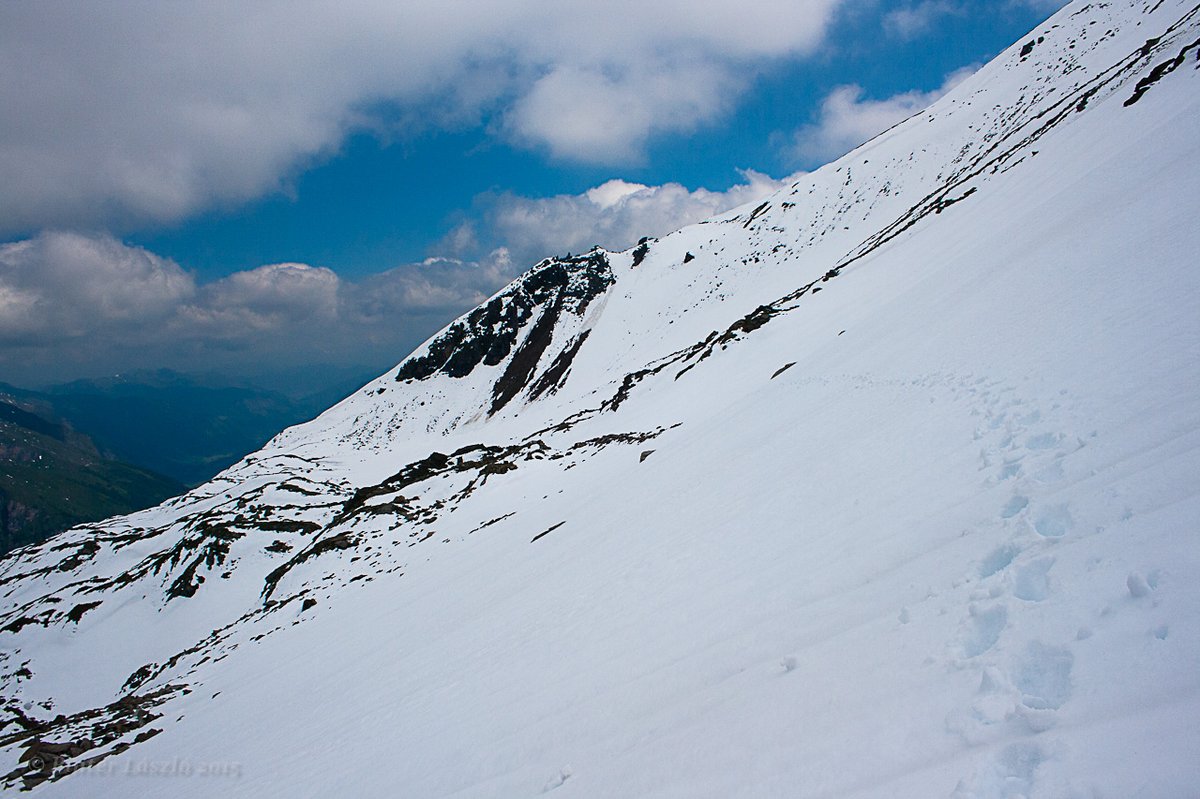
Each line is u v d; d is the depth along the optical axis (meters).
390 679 17.58
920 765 4.10
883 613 6.50
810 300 54.44
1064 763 3.48
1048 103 82.69
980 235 30.11
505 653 13.99
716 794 5.01
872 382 18.30
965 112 114.25
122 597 66.69
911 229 53.56
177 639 55.16
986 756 3.84
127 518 118.62
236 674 31.50
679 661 8.52
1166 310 9.91
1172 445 6.20
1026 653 4.59
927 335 19.02
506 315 192.50
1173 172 16.12
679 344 115.62
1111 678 3.91
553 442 62.84
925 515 8.48
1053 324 12.82
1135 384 8.34
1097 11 103.88
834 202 127.50
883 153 130.00
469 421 161.62
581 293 185.38
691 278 152.88
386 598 32.16
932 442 11.16
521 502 42.09
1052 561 5.47
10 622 66.88
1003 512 7.14
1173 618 4.02
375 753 11.93
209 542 68.50
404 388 191.88
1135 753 3.24
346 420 186.25
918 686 4.93
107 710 34.78
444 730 11.06
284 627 38.62
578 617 13.60
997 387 11.63
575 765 7.13
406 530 49.12
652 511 19.75
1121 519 5.49
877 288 39.94
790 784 4.61
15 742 33.34
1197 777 2.89
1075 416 8.56
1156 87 28.30
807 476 13.77
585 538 21.67
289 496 84.38
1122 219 15.90
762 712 5.84
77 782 21.34
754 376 43.16
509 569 24.48
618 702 8.30
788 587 8.90
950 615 5.62
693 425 37.34
